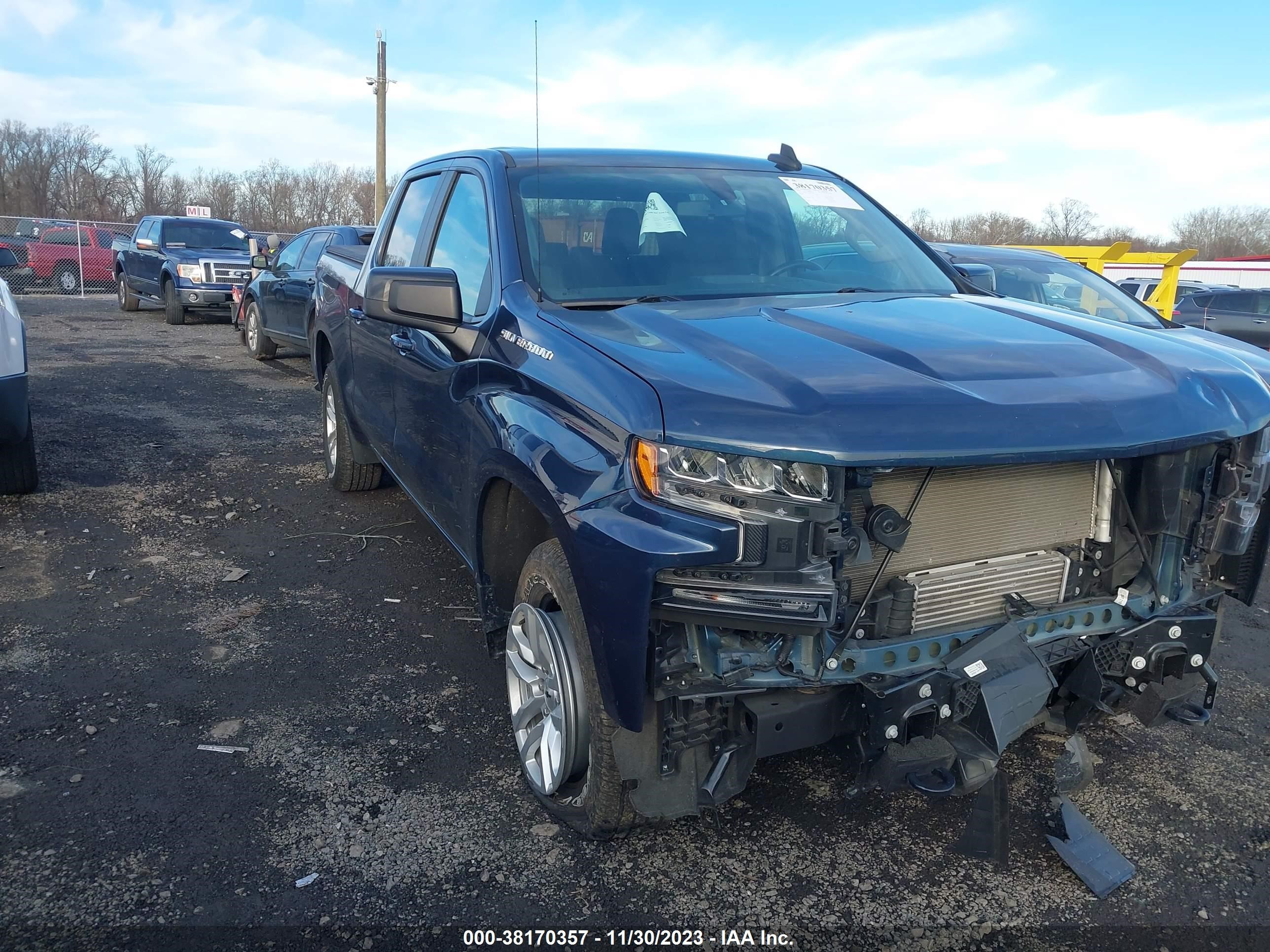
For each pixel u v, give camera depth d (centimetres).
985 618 249
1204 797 307
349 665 381
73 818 273
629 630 219
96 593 439
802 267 352
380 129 3059
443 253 390
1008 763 323
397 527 553
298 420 861
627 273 324
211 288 1582
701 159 400
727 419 213
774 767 313
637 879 260
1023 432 221
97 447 712
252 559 495
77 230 2228
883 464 209
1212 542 275
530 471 256
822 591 212
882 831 284
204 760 308
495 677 375
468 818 283
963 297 345
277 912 242
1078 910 253
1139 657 260
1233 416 256
